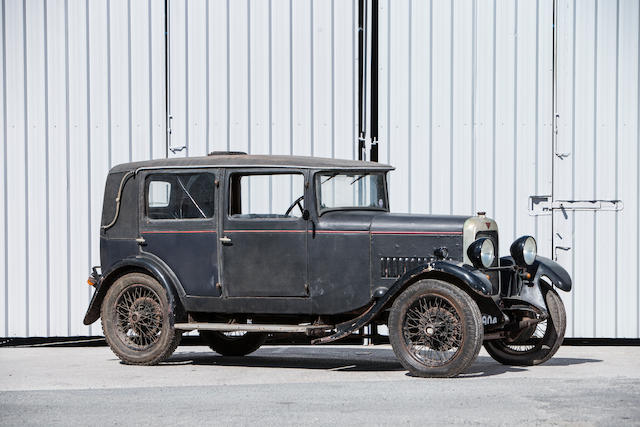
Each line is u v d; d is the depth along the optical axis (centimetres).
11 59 1486
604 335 1423
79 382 1033
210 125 1475
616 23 1435
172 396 912
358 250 1100
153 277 1188
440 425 756
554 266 1162
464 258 1074
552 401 860
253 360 1258
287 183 1134
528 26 1445
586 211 1430
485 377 1034
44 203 1477
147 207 1197
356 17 1465
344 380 1029
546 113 1441
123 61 1480
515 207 1441
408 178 1456
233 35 1473
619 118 1431
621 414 795
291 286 1118
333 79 1467
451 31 1455
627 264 1423
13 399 904
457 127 1451
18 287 1476
